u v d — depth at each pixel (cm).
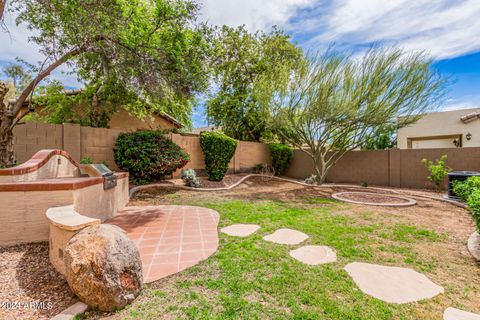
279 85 966
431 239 409
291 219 529
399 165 1087
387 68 856
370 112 873
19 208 329
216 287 254
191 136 1139
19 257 296
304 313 214
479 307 229
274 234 429
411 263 320
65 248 226
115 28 617
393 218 544
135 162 833
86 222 253
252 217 543
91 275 207
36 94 921
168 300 230
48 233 340
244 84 1560
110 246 221
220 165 1106
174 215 558
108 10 590
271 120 1053
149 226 471
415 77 841
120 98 984
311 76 909
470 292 254
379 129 1002
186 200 748
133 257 238
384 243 390
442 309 225
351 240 401
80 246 219
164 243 380
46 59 623
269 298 236
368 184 1175
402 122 963
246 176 1252
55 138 742
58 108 941
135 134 876
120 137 859
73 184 355
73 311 205
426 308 226
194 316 208
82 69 898
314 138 1070
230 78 1537
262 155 1473
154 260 317
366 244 385
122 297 217
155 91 730
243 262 313
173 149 907
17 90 1073
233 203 703
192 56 732
